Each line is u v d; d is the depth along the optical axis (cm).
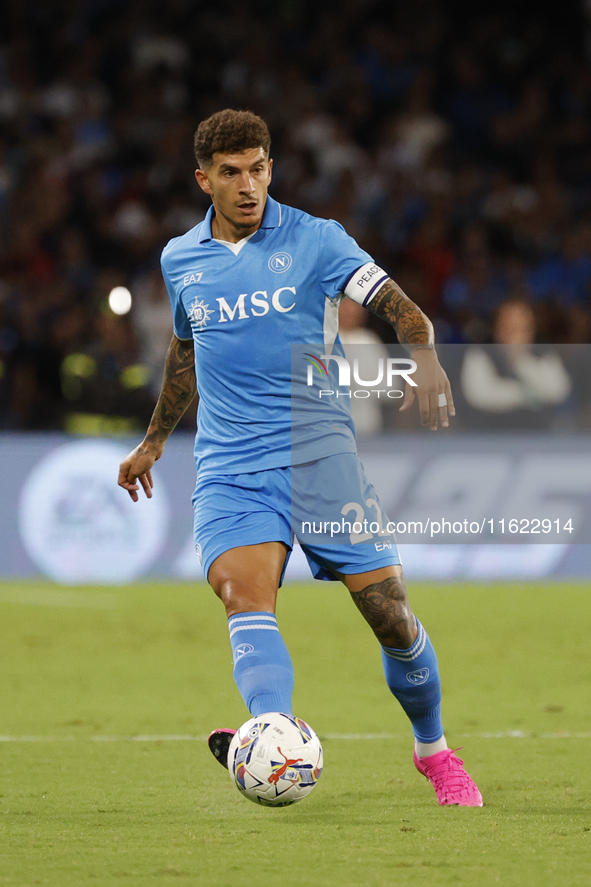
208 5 6700
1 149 5966
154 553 4153
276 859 1200
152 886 1098
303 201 5941
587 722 2083
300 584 4247
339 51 6681
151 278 5012
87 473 4134
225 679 2573
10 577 4147
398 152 6234
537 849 1240
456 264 5647
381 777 1659
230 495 1380
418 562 4144
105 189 5891
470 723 2072
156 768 1708
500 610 3519
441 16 6888
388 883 1106
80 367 4397
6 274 5400
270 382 1392
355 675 2625
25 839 1298
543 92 6700
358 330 3444
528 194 6197
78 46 6450
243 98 6359
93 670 2681
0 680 2550
